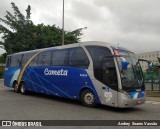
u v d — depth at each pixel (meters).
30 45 33.31
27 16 36.28
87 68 11.59
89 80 11.40
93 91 11.20
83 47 12.02
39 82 14.81
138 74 11.16
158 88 19.72
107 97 10.58
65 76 12.77
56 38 32.62
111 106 11.11
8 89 20.48
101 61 11.05
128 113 10.28
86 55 11.77
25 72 16.34
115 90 10.27
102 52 11.10
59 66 13.30
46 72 14.24
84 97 11.68
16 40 34.19
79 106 11.70
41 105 11.77
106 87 10.64
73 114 9.61
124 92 10.13
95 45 11.49
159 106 12.68
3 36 34.97
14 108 10.68
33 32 34.78
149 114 10.14
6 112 9.70
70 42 33.16
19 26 34.53
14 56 18.12
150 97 17.31
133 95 10.41
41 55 14.99
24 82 16.41
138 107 12.16
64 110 10.50
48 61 14.26
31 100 13.58
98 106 11.76
